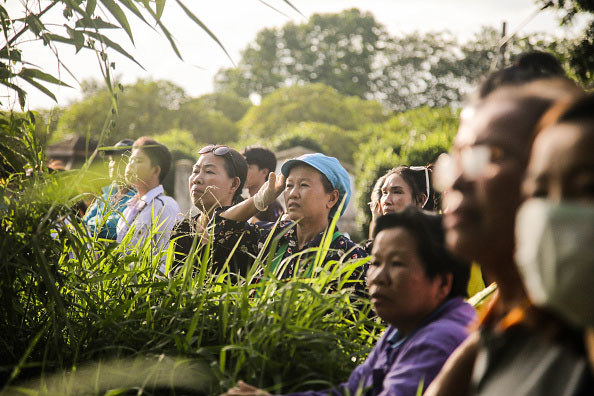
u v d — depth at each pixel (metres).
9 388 1.63
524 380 0.88
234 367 1.71
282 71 67.19
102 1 2.23
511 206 0.91
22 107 2.20
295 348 1.74
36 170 2.15
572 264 0.67
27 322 2.13
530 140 0.91
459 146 0.97
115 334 1.92
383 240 1.58
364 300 1.98
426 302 1.56
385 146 16.69
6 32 2.14
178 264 2.65
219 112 53.75
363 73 63.56
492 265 0.97
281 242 2.78
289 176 2.79
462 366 1.17
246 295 1.84
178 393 1.73
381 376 1.57
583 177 0.70
